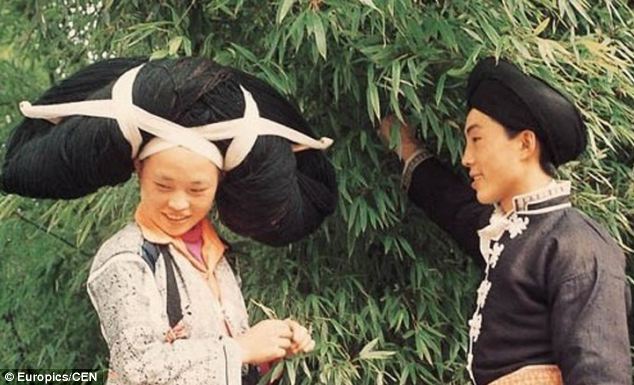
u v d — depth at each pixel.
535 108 1.31
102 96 1.28
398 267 1.70
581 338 1.20
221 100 1.29
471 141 1.39
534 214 1.33
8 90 2.31
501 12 1.51
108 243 1.31
